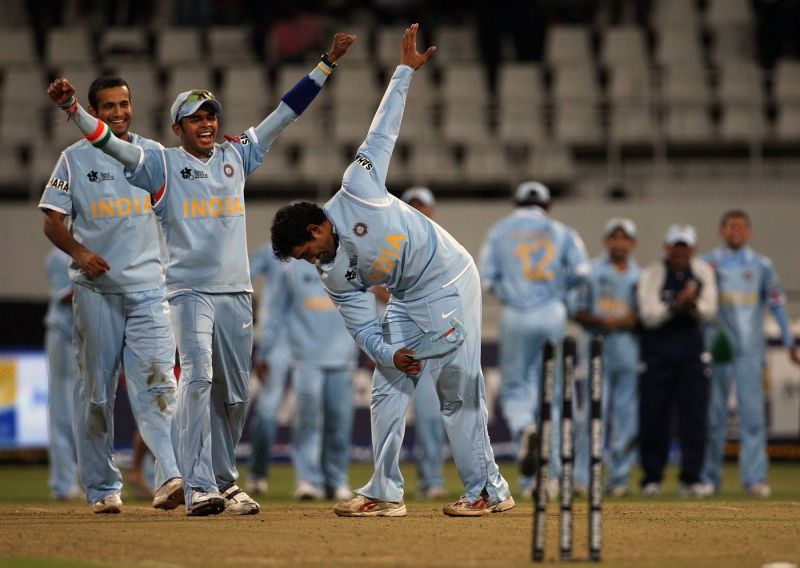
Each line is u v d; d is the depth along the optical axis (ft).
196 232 75.92
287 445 180.45
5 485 143.23
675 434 185.68
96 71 233.76
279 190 220.02
